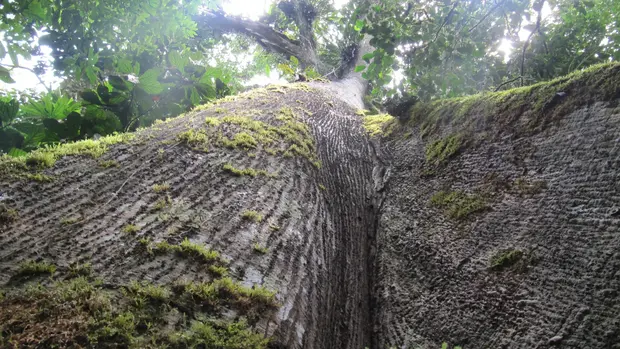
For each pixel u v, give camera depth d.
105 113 3.75
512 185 2.91
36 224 1.99
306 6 13.16
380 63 4.33
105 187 2.45
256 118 4.25
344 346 2.48
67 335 1.43
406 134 4.66
